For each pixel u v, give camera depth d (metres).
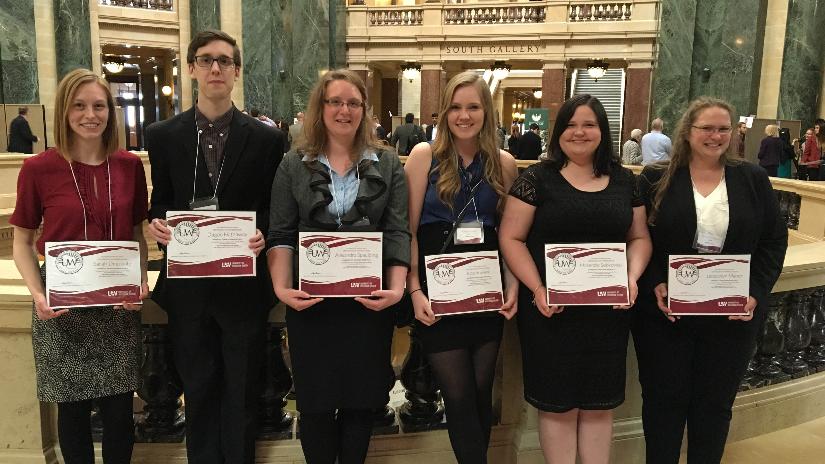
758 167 2.17
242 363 2.10
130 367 2.03
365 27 15.72
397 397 3.04
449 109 2.05
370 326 2.02
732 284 2.10
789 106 11.62
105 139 1.96
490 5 15.00
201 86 2.00
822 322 3.20
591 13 14.24
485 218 2.12
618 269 2.02
